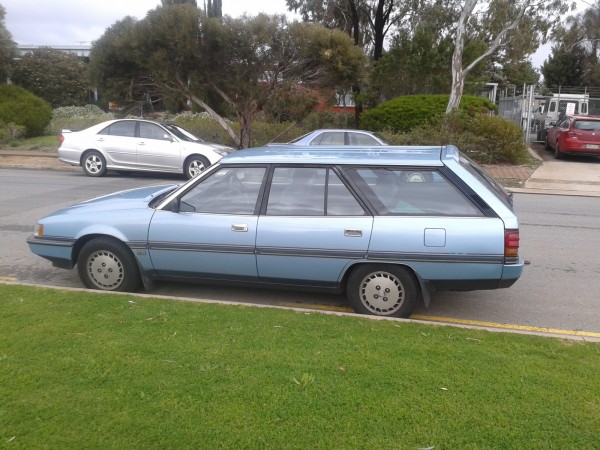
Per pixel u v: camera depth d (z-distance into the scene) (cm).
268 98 1909
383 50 2795
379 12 2689
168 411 331
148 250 560
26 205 1111
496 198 507
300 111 1969
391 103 2253
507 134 1867
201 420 323
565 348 433
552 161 2044
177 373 376
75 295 532
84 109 3167
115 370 379
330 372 381
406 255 507
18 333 438
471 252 499
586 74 5316
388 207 519
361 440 307
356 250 514
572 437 312
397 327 468
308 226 523
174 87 1970
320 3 2773
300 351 413
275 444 304
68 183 1442
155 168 1557
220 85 1920
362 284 525
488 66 3072
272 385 362
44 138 2462
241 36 1761
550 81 5488
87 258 581
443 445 304
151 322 465
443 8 2506
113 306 502
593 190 1495
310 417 327
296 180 539
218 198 555
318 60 1852
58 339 427
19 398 343
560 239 918
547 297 623
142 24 1784
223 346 420
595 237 936
